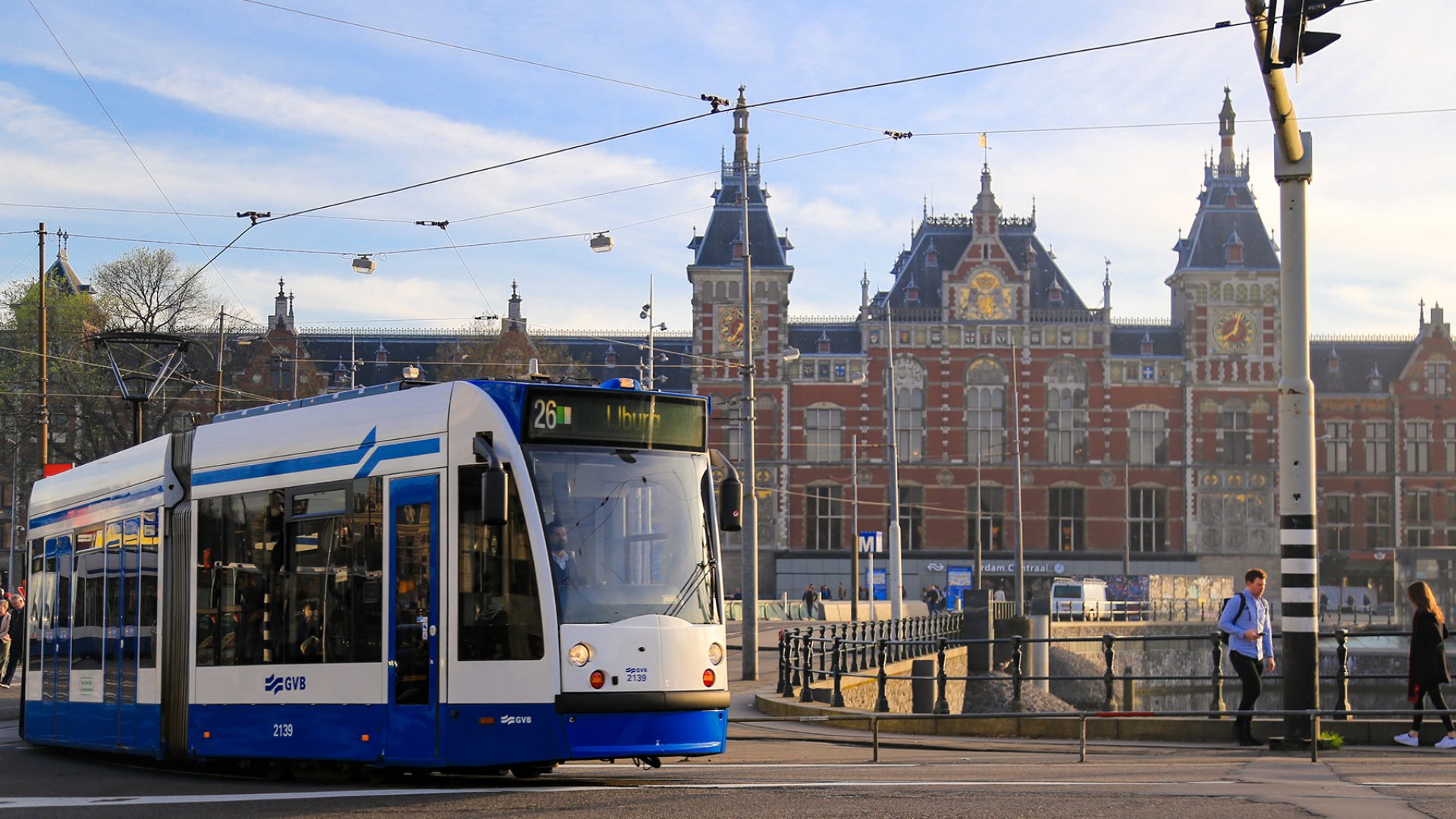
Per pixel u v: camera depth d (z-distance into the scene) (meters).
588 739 11.23
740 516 12.55
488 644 11.48
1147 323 71.62
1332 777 11.81
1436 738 15.10
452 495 11.81
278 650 13.06
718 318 70.06
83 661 15.95
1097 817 9.45
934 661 28.59
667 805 10.22
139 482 15.15
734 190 70.81
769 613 58.06
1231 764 13.31
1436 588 65.81
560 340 76.56
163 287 56.47
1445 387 73.12
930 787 11.17
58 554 17.09
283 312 75.31
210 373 58.78
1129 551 69.25
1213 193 71.31
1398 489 72.56
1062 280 72.38
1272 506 69.75
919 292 72.00
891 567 41.41
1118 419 70.19
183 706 14.02
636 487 11.96
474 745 11.44
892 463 42.16
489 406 11.71
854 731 19.12
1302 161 15.02
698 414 12.53
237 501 13.79
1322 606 68.06
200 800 11.15
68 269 71.56
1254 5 13.77
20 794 12.02
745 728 19.59
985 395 70.50
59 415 57.62
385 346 76.69
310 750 12.61
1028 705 37.28
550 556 11.41
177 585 14.34
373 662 12.18
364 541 12.44
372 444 12.52
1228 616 15.80
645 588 11.78
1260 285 70.12
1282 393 15.20
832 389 70.12
